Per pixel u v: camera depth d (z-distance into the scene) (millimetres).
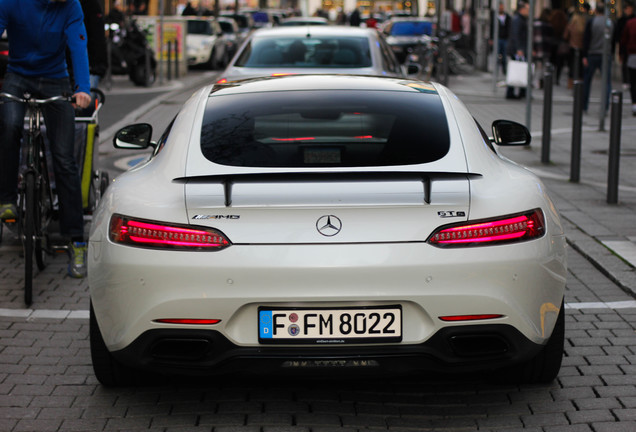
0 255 7262
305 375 3926
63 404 4324
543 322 3988
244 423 4094
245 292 3734
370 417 4164
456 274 3760
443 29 25359
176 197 3887
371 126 4402
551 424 4082
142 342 3865
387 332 3803
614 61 29703
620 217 8562
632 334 5387
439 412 4223
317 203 3764
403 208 3785
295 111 4551
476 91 23297
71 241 6637
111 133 14719
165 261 3777
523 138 5426
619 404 4305
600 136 14969
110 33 23156
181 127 4469
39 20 6184
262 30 11328
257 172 4035
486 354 3912
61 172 6480
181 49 27953
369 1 80062
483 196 3908
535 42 23797
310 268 3713
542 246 3943
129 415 4191
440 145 4262
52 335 5371
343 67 10461
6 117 6238
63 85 6438
